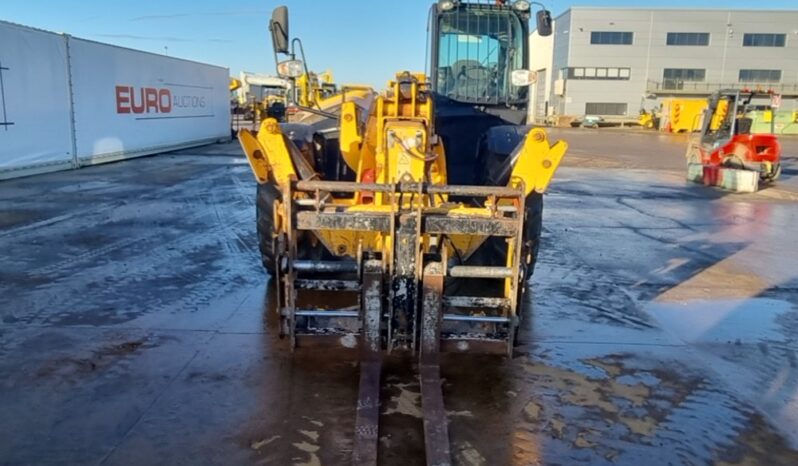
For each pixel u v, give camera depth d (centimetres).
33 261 561
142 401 303
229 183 1142
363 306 346
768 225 826
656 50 4991
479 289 468
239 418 288
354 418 291
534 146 373
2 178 1116
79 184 1097
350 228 344
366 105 551
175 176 1243
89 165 1404
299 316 359
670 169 1634
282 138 388
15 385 316
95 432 274
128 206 873
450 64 631
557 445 273
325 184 338
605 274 556
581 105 5109
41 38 1194
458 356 364
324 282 352
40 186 1061
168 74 1806
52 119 1248
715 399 321
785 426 295
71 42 1291
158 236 675
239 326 404
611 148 2441
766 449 275
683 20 4919
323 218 344
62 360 347
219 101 2278
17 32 1122
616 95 5075
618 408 308
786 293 509
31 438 268
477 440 276
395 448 269
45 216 784
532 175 376
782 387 337
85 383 320
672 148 2458
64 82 1280
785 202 1051
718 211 944
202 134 2117
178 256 586
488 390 324
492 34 627
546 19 617
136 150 1625
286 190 339
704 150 1357
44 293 466
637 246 680
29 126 1177
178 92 1889
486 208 371
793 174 1538
